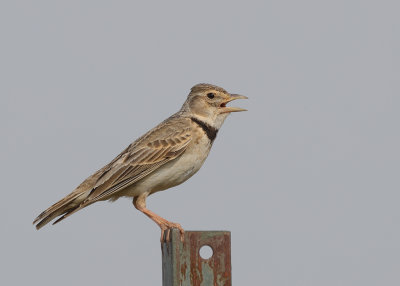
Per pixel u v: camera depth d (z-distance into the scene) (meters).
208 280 9.81
